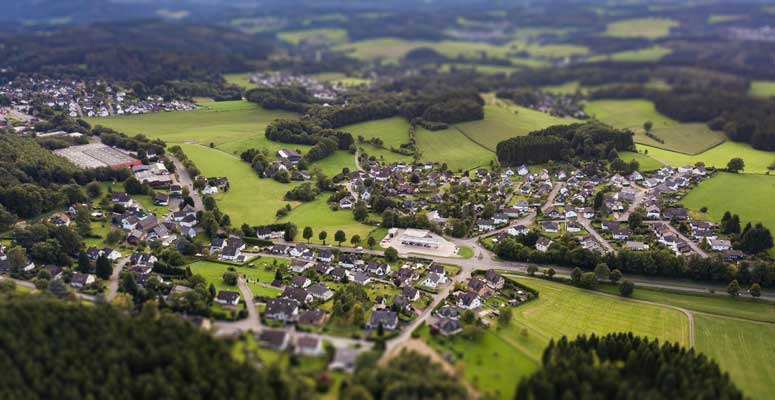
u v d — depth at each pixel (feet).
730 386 513.04
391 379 488.85
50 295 610.24
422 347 583.58
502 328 652.07
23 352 490.08
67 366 491.31
